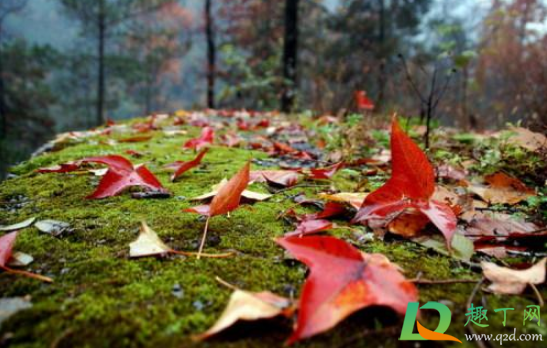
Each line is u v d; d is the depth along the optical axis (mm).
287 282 260
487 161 599
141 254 283
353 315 223
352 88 1629
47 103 5355
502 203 447
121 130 1062
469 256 295
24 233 329
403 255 303
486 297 247
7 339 200
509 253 318
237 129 1141
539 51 1288
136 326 210
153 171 573
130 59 7008
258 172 504
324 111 1521
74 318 216
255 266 279
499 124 1154
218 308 230
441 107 1305
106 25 6305
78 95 8188
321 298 185
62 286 248
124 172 401
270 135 1025
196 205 410
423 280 263
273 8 5180
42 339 200
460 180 545
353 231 346
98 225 349
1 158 3326
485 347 203
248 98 2836
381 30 5121
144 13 6602
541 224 373
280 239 220
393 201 300
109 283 252
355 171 590
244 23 5484
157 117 1445
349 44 5211
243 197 426
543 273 253
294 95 2145
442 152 701
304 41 5648
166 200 428
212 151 748
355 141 768
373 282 201
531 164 546
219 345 199
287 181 490
